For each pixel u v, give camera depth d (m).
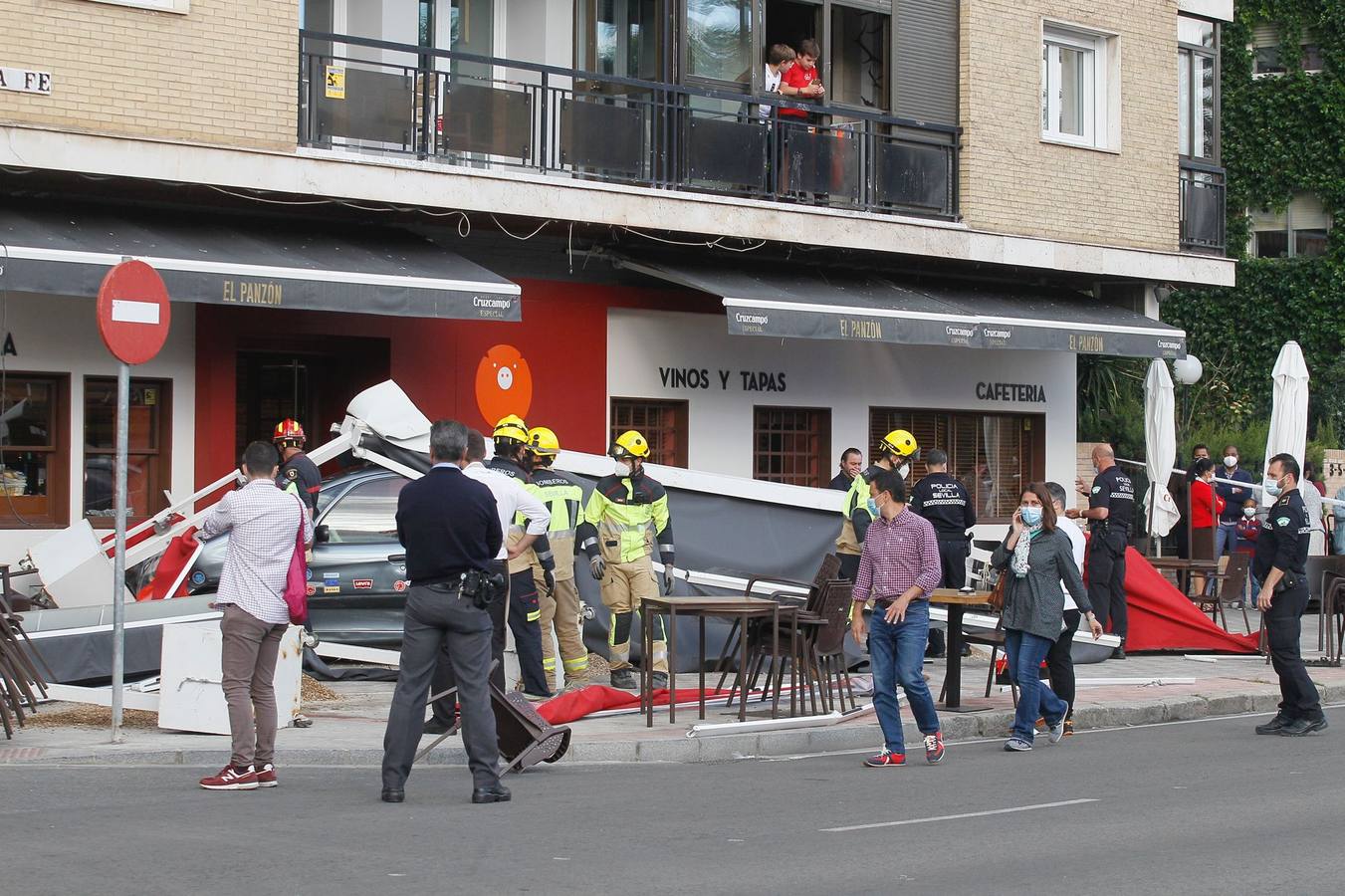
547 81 18.23
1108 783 10.62
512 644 14.19
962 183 21.98
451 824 8.87
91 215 15.87
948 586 16.16
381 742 11.41
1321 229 34.28
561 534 14.06
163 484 16.97
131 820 8.80
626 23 20.41
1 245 14.06
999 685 15.37
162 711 11.59
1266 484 21.89
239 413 18.80
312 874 7.52
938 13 21.91
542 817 9.14
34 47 15.05
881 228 20.66
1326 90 33.91
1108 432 27.31
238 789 9.85
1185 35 25.19
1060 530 12.25
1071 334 21.81
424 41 19.31
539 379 19.42
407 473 15.10
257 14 16.28
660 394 20.50
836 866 7.84
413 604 9.49
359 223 17.89
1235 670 16.73
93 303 16.44
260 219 17.20
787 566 16.47
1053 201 22.81
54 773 10.39
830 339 21.53
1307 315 34.00
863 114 20.94
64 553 14.15
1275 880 7.59
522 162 18.22
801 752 12.24
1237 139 34.69
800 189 20.31
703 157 19.44
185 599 13.18
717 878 7.55
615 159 18.73
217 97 16.03
